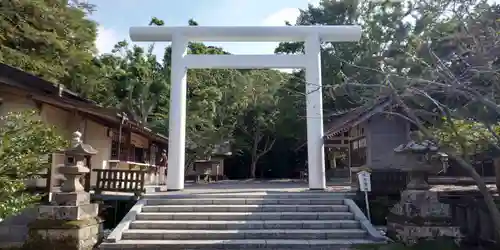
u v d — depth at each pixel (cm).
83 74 1819
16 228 826
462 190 939
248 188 1379
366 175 937
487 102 552
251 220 901
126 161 1466
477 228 802
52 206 775
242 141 2864
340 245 780
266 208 948
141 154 1895
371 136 1445
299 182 2161
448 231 770
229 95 2664
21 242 818
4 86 922
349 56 1952
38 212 784
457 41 690
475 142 724
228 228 863
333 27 1307
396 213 852
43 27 1330
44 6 1264
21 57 1237
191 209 940
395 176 1030
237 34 1280
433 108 847
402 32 1009
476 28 659
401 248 742
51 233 754
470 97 602
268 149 2906
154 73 2702
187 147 2373
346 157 2505
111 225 981
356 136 1709
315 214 915
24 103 996
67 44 1448
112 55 2583
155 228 862
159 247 776
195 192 1105
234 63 1274
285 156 3170
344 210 949
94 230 828
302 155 3119
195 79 2567
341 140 1992
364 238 827
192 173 2392
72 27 1480
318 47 1288
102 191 1006
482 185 598
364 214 963
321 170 1231
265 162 3178
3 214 580
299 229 862
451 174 1470
